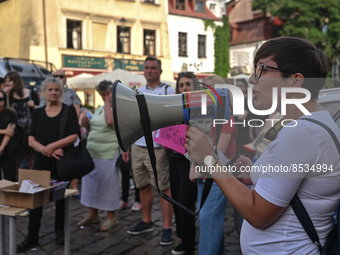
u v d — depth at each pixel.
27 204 2.47
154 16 13.73
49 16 17.55
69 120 3.30
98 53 18.30
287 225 1.09
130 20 16.55
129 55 16.84
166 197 1.18
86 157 3.30
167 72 7.44
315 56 1.09
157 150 3.40
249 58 15.70
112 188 3.86
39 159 3.30
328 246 1.08
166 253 3.27
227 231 3.83
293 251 1.08
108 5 17.89
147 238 3.62
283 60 1.09
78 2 17.97
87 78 11.44
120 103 1.13
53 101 3.34
